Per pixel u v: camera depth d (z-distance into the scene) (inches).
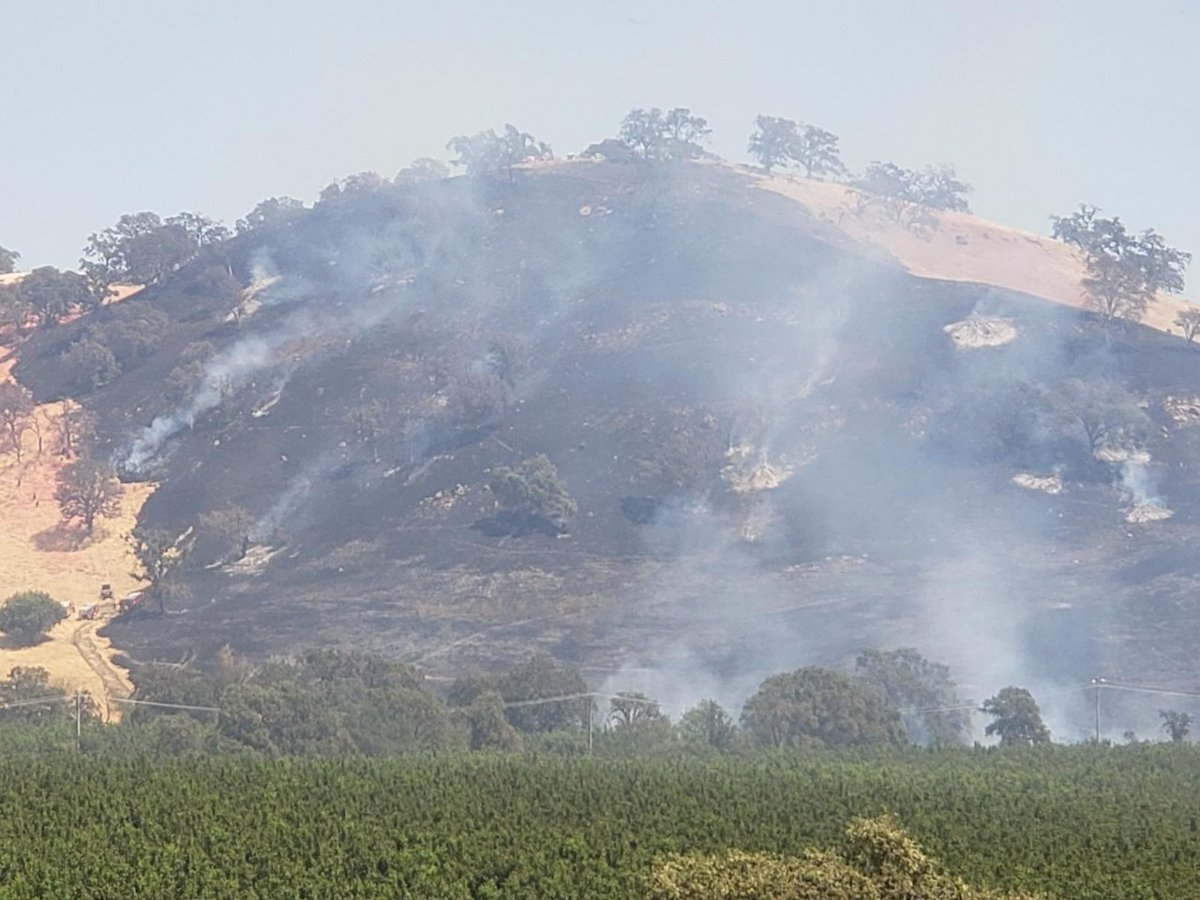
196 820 4397.1
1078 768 5718.5
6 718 6702.8
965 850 4065.0
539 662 7263.8
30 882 3715.6
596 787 5014.8
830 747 6387.8
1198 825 4618.6
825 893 2699.3
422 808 4660.4
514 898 3750.0
